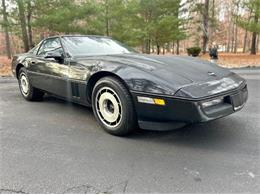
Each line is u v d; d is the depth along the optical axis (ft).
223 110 9.45
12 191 7.09
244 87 10.92
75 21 48.60
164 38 66.13
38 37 52.80
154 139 10.40
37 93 16.37
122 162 8.59
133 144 9.98
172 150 9.41
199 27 88.94
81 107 15.33
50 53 13.05
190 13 82.99
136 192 7.00
